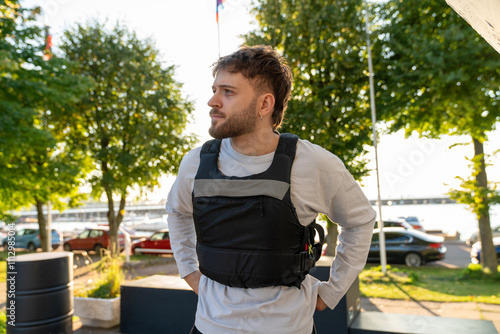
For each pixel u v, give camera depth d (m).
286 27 11.18
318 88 11.67
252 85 1.19
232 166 1.24
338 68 11.18
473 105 9.76
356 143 11.05
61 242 21.80
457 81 9.75
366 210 1.32
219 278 1.21
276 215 1.13
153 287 4.41
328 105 11.47
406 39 10.70
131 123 15.70
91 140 15.61
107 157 15.22
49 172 10.84
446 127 11.38
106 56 15.12
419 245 13.26
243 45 1.33
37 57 9.44
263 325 1.16
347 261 1.36
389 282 8.90
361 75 11.27
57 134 15.15
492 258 9.62
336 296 1.36
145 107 15.45
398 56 11.32
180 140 16.31
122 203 16.67
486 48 9.10
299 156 1.20
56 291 3.71
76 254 19.53
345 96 11.41
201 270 1.27
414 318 3.80
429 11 10.92
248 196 1.15
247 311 1.17
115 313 4.98
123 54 15.23
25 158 10.82
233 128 1.19
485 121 9.98
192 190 1.36
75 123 15.52
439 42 9.90
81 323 5.12
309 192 1.20
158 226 29.47
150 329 4.38
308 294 1.28
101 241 19.44
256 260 1.15
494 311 6.23
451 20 10.05
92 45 15.06
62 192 14.52
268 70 1.21
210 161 1.26
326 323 3.67
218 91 1.21
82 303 5.03
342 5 11.06
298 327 1.20
